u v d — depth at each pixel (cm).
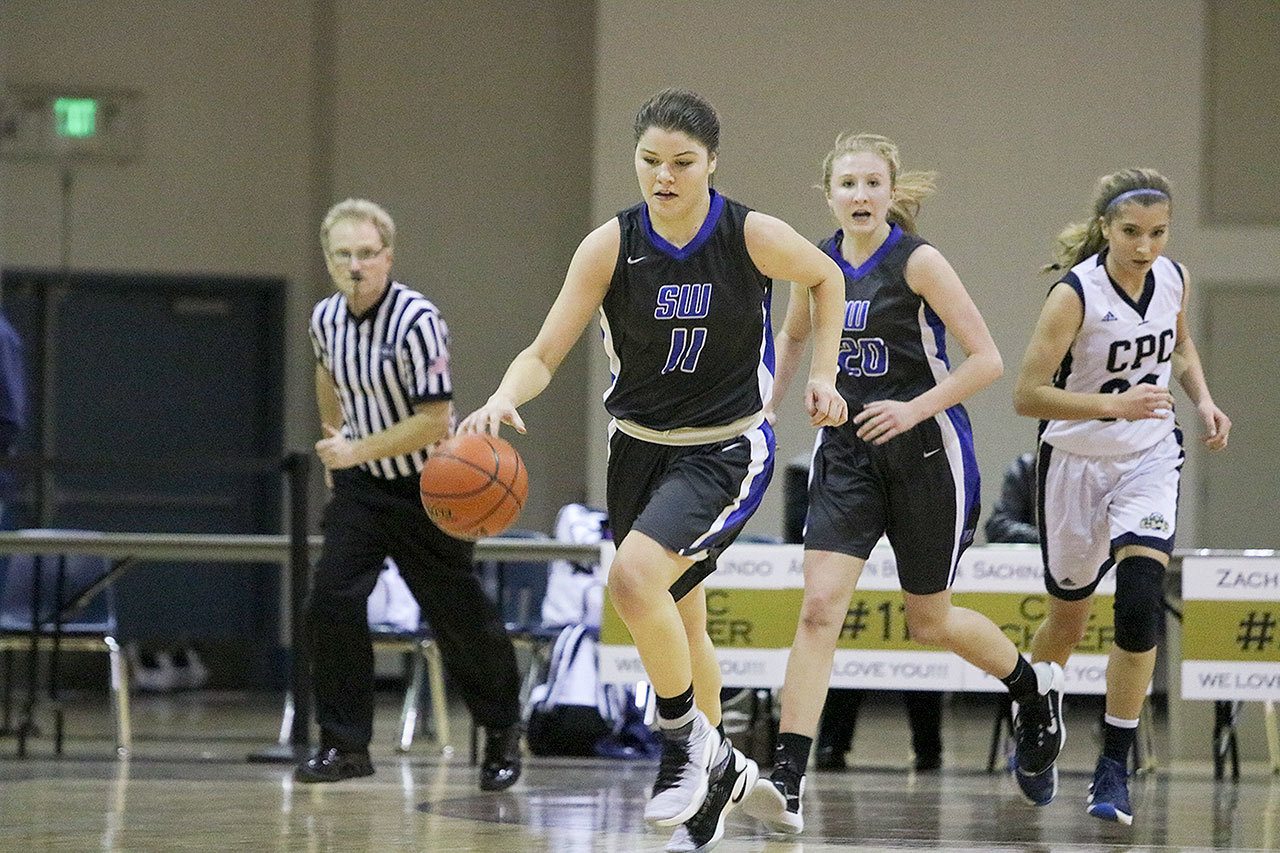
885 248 1348
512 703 1692
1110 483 1466
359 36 3847
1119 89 3628
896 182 1384
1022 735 1476
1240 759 2330
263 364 3875
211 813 1458
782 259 1126
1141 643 1389
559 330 1135
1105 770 1406
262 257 3841
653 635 1098
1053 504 1491
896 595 1953
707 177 1120
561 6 3856
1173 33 3619
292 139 3850
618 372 1162
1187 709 2339
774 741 2042
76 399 3806
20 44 3788
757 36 3631
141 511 3822
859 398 1347
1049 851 1238
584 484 3775
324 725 1670
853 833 1348
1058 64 3634
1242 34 3612
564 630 2248
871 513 1331
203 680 3834
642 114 1111
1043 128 3631
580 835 1309
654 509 1116
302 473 2008
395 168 3847
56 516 3781
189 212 3831
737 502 1146
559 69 3856
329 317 1677
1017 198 3631
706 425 1139
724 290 1121
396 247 3834
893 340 1343
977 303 3631
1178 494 1452
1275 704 2322
